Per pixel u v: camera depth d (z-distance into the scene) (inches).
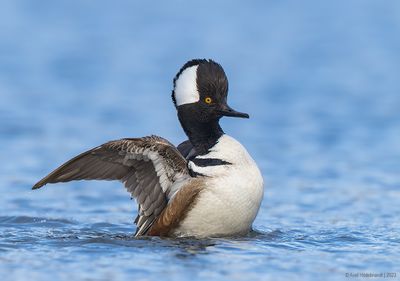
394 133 725.3
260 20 1256.8
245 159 403.2
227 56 1053.8
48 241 390.6
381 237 414.0
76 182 578.9
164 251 367.2
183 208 394.0
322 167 624.7
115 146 386.6
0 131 717.3
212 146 411.2
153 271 333.7
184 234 400.2
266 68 996.6
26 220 461.7
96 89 897.5
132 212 496.7
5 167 611.8
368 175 600.1
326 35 1167.6
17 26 1199.6
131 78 948.6
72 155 647.8
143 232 408.5
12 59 1022.4
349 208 507.5
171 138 703.1
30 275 329.1
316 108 818.8
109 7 1336.1
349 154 662.5
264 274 331.9
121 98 859.4
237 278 325.4
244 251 369.7
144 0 1386.6
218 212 393.7
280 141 705.6
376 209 503.5
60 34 1163.9
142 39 1138.7
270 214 493.0
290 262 350.9
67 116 780.6
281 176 601.9
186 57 1043.3
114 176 399.9
